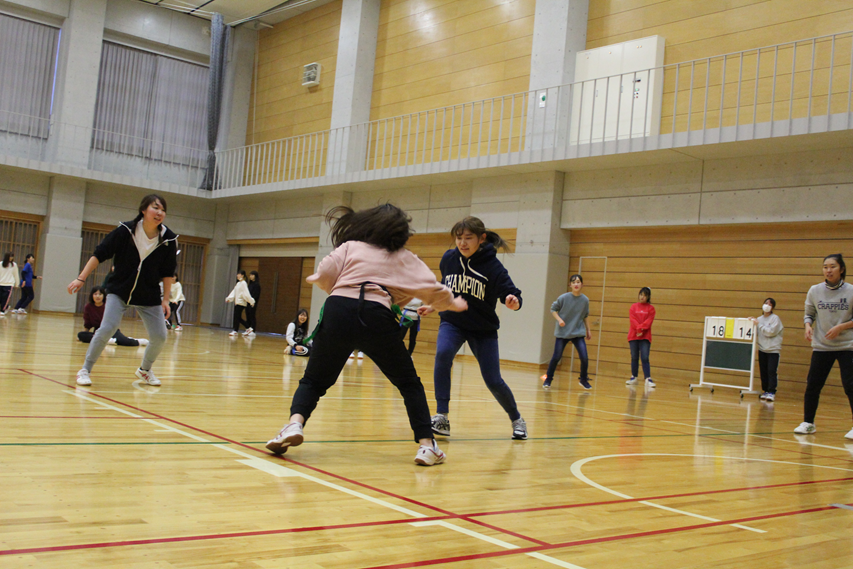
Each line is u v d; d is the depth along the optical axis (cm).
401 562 176
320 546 183
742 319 921
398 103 1503
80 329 1133
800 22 958
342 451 325
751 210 979
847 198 895
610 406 654
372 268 296
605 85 1137
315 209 1652
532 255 1198
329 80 1673
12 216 1634
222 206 1925
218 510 209
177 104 1831
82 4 1661
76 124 1656
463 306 314
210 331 1577
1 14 1600
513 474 303
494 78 1320
